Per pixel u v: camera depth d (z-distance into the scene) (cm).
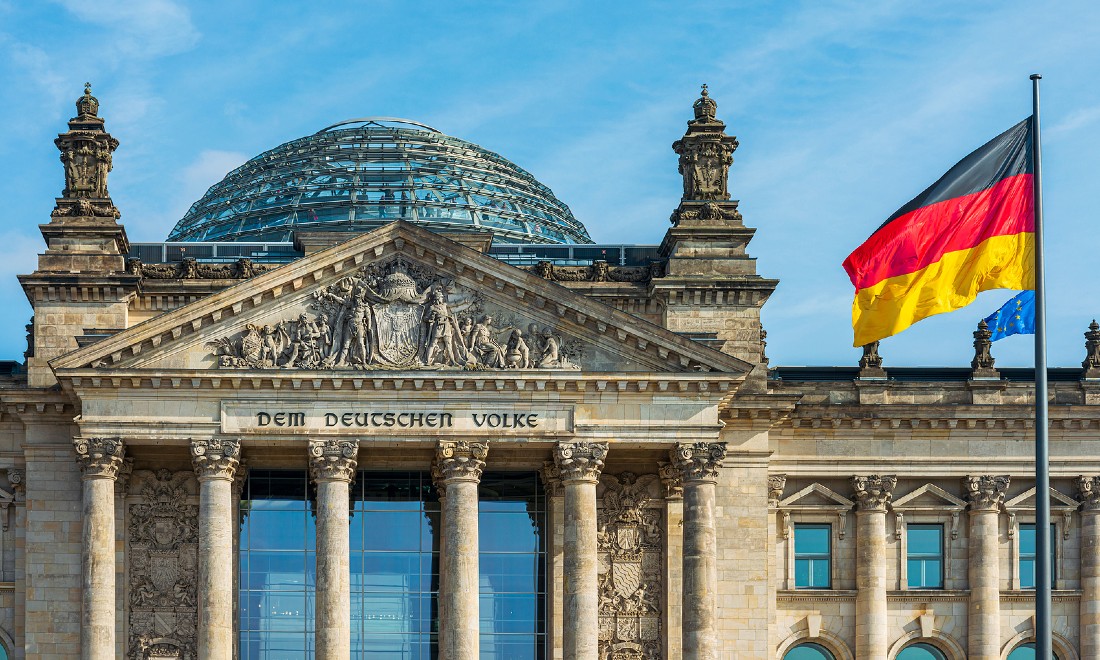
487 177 15175
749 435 12138
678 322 12244
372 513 12100
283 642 11925
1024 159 9275
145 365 11256
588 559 11338
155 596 11719
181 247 13025
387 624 11994
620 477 12056
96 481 11200
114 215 12138
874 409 12562
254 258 13050
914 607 12625
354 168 14862
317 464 11306
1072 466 12781
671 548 11888
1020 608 12688
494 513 12194
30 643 11544
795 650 12575
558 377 11350
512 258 13188
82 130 12238
